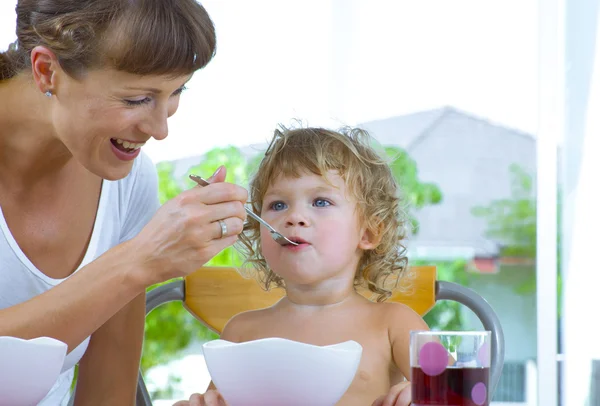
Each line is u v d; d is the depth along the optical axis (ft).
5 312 3.15
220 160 14.78
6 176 4.14
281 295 4.84
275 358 2.57
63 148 4.06
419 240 15.98
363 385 4.13
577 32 6.66
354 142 4.73
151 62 3.23
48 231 4.27
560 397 6.21
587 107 6.54
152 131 3.49
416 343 2.63
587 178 6.43
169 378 13.96
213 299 4.82
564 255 6.37
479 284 15.93
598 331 6.28
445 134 16.16
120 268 3.21
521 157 16.29
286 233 4.27
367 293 4.72
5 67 3.92
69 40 3.28
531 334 15.39
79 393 4.50
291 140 4.55
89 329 3.22
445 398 2.57
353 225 4.39
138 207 4.83
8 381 2.57
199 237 3.24
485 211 16.21
